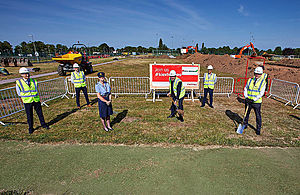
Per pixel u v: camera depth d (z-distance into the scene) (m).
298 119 5.75
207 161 3.52
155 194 2.70
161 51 59.53
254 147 4.06
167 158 3.61
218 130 4.88
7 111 6.65
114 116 5.97
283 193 2.75
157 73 7.71
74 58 15.09
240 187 2.86
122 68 23.94
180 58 45.62
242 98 8.55
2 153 3.84
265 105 7.29
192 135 4.55
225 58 24.27
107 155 3.72
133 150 3.90
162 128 4.99
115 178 3.05
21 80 4.47
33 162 3.52
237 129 4.71
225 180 3.01
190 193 2.72
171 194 2.69
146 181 2.97
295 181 3.00
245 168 3.32
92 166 3.37
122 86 11.34
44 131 4.84
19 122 5.58
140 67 25.39
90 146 4.07
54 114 6.24
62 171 3.25
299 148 4.02
